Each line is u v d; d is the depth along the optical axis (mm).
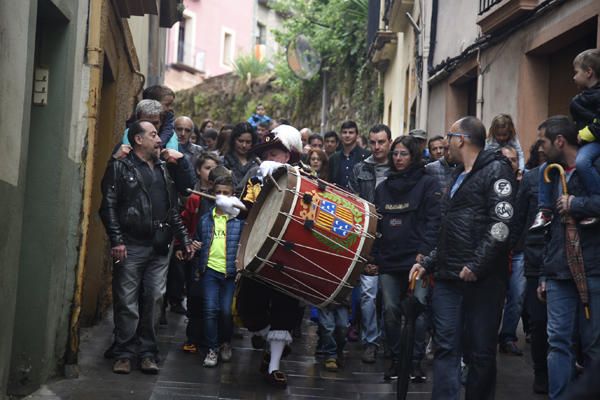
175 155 6961
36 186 6098
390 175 7211
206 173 8445
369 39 20984
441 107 14211
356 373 7398
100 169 9156
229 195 7457
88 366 6871
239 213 7043
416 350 7109
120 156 6730
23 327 6051
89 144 6664
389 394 6695
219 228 7379
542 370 6770
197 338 7730
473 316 5594
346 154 10070
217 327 7301
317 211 6012
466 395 5664
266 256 6000
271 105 29750
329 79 25812
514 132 8297
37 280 6070
